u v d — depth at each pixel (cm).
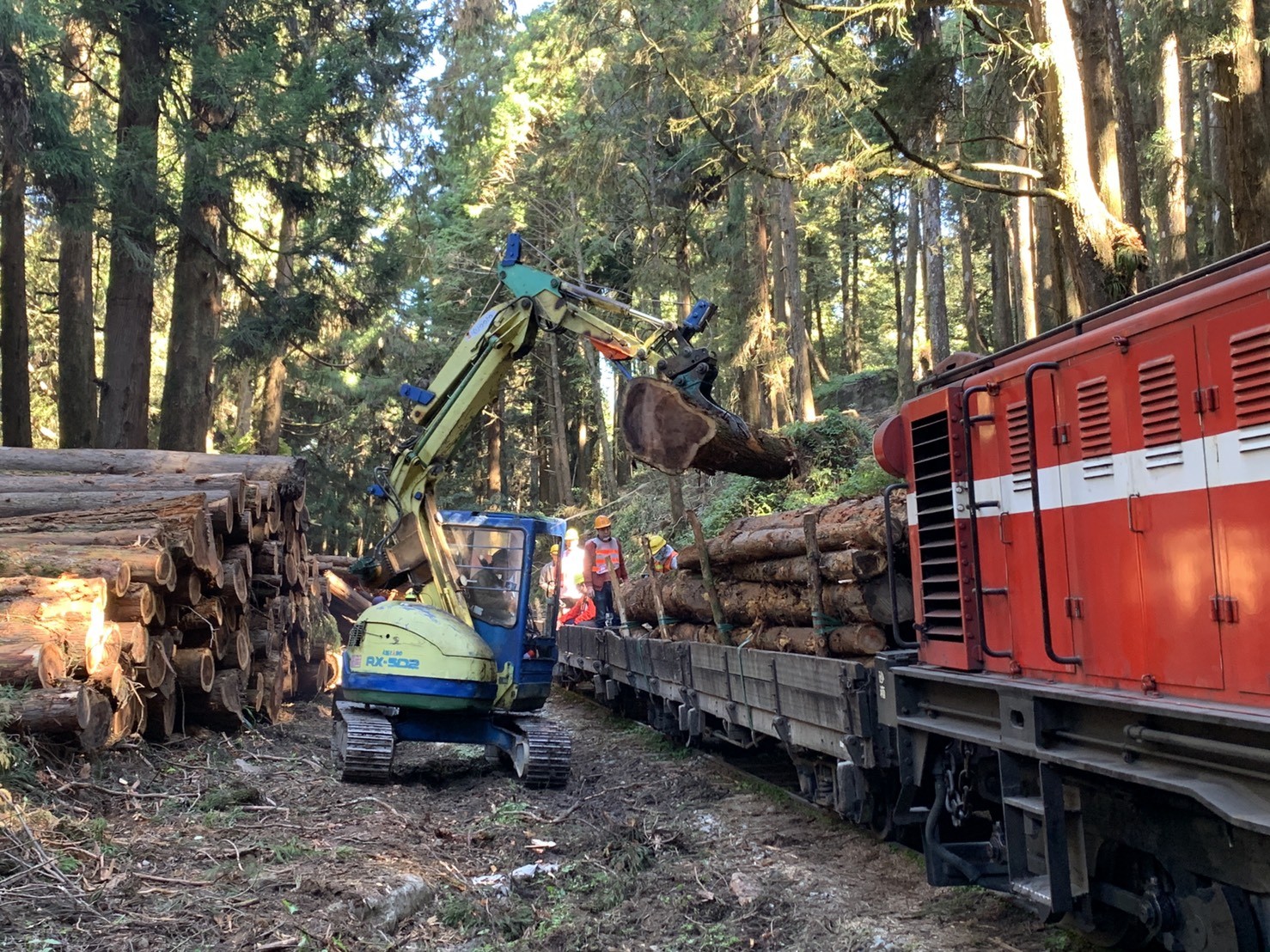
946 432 598
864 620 718
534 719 979
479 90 2317
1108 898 462
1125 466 444
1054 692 456
